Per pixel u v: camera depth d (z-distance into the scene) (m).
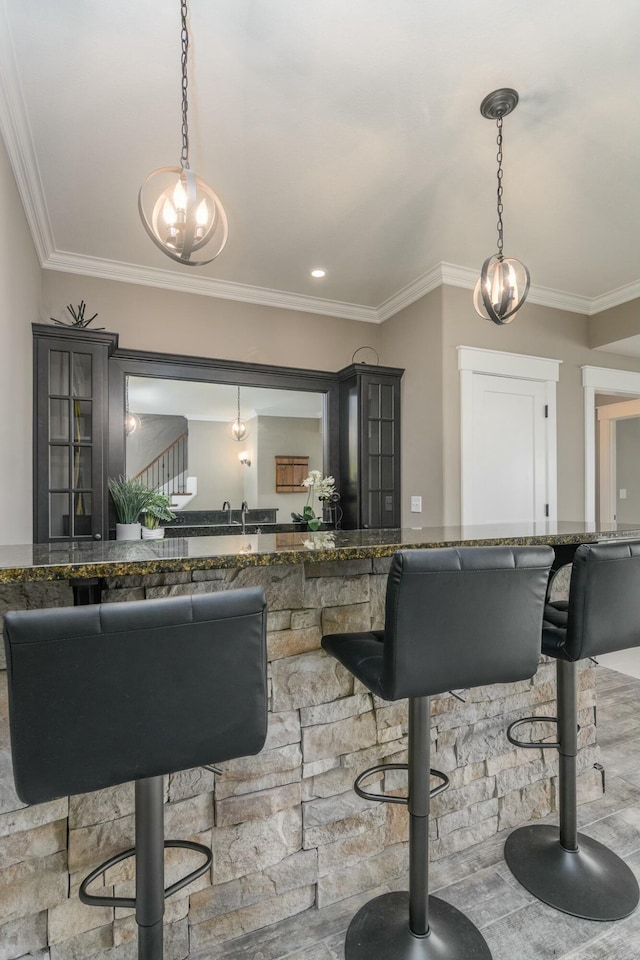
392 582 1.04
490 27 1.56
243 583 1.32
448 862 1.55
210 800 1.28
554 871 1.46
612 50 1.65
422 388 3.51
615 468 5.95
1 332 1.97
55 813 1.11
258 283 3.53
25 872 1.09
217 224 1.51
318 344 3.92
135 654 0.79
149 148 2.12
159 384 3.53
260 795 1.33
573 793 1.50
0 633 1.07
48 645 0.74
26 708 0.75
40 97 1.82
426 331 3.47
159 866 0.95
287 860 1.36
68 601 1.16
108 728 0.79
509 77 1.76
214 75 1.73
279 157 2.19
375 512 3.67
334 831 1.42
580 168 2.27
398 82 1.77
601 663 3.33
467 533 1.68
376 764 1.48
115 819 1.17
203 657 0.83
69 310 3.07
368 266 3.27
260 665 0.89
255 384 3.69
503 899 1.41
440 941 1.23
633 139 2.08
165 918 1.23
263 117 1.94
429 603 1.05
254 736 0.89
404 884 1.48
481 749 1.66
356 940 1.26
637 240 2.94
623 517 6.01
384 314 3.99
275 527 3.84
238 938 1.29
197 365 3.48
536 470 3.60
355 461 3.68
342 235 2.86
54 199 2.49
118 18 1.51
